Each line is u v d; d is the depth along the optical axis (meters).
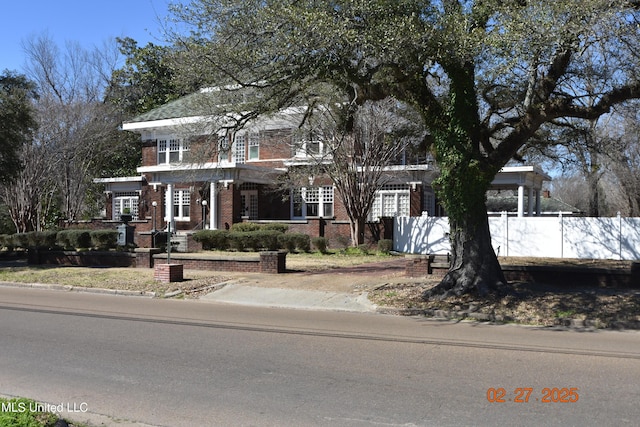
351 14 11.30
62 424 5.04
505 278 13.97
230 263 18.19
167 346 8.62
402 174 26.97
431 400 6.00
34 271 19.48
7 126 22.70
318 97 15.43
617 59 12.76
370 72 12.25
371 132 23.44
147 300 14.34
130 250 22.00
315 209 30.28
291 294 14.19
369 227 25.41
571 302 11.72
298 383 6.62
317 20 10.90
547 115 11.83
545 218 21.95
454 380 6.77
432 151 13.74
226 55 12.21
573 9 10.05
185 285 15.77
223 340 9.10
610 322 10.60
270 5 11.57
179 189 33.38
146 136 34.56
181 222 33.06
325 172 25.53
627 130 22.81
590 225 21.25
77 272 18.72
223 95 14.38
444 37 11.03
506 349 8.54
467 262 12.66
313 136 23.06
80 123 33.53
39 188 31.39
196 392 6.27
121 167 43.72
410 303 12.42
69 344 8.74
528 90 12.03
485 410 5.69
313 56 11.88
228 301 13.98
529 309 11.41
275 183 28.14
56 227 33.56
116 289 15.68
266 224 27.00
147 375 6.95
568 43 10.72
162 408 5.74
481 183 12.27
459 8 11.77
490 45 10.92
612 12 10.19
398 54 11.29
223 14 12.18
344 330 10.11
